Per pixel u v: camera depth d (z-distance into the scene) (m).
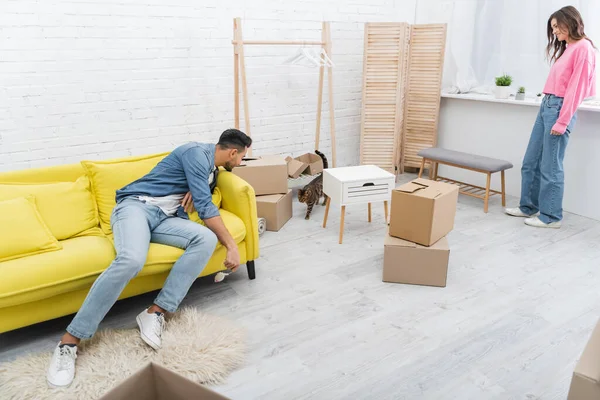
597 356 1.25
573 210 3.54
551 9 3.48
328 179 3.08
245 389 1.77
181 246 2.12
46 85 2.91
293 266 2.72
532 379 1.83
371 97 4.07
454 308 2.30
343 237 3.11
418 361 1.93
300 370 1.88
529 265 2.73
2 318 1.88
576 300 2.37
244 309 2.29
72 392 1.71
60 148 3.05
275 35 3.71
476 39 4.04
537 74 3.69
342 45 4.08
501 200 3.77
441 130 4.37
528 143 3.56
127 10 3.06
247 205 2.41
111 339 1.98
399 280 2.53
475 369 1.88
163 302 2.03
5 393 1.72
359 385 1.80
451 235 3.15
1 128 2.83
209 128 3.59
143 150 3.35
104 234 2.34
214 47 3.45
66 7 2.86
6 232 2.00
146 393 1.13
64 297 2.00
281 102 3.90
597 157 3.31
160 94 3.32
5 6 2.69
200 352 1.91
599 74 3.34
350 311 2.28
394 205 2.49
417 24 4.25
